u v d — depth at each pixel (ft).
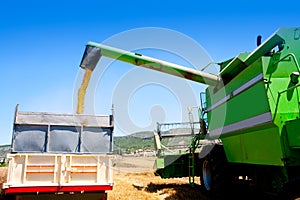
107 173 19.43
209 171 26.73
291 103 16.03
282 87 16.35
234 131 20.77
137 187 30.78
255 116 17.53
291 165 15.02
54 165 18.72
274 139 15.92
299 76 16.06
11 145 19.30
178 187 30.55
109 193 25.96
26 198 17.85
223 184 23.94
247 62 19.77
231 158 22.17
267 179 18.78
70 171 18.86
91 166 19.31
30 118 20.01
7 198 19.30
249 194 23.81
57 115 20.45
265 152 16.92
